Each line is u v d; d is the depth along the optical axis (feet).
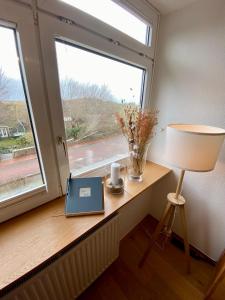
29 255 2.16
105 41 3.01
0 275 1.92
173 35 3.90
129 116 3.63
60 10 2.30
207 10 3.27
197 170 2.89
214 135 2.64
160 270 4.19
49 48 2.34
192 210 4.48
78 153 3.48
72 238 2.41
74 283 3.13
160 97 4.51
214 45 3.30
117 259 4.43
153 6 3.70
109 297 3.60
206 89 3.59
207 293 3.42
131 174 3.99
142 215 5.60
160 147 4.82
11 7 1.91
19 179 2.66
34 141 2.68
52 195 3.11
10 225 2.58
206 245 4.40
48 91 2.50
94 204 2.91
